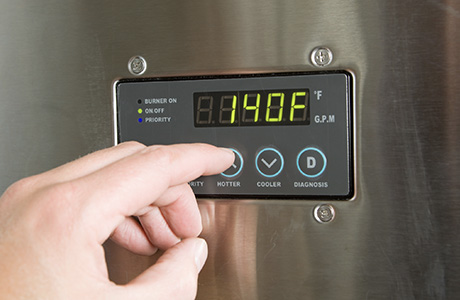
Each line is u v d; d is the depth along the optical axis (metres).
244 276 0.44
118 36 0.44
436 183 0.39
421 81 0.39
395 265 0.41
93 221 0.27
